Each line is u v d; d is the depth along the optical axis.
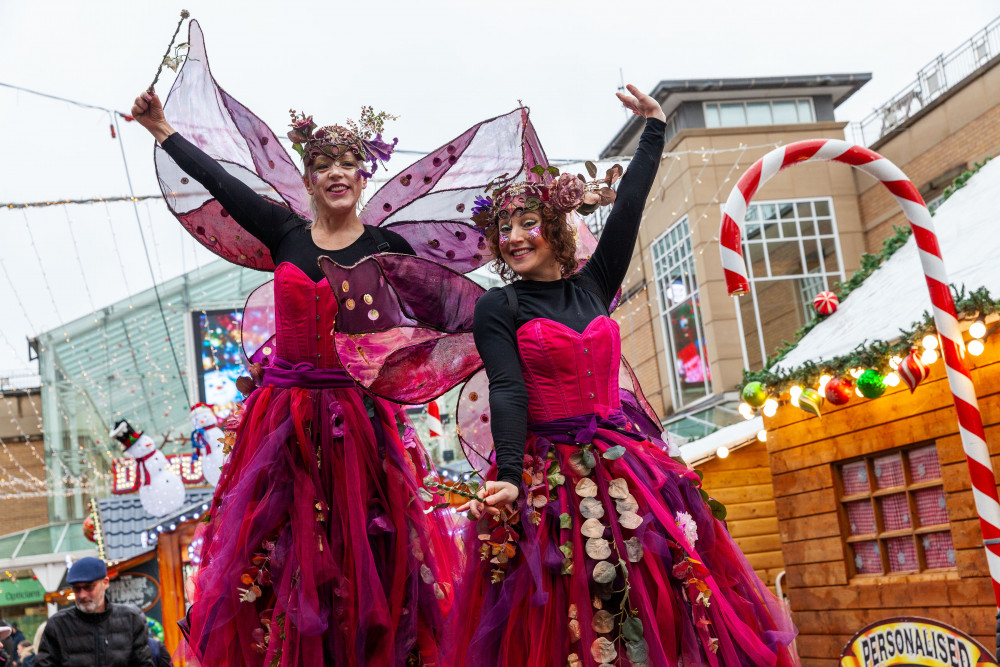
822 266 15.21
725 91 15.88
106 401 19.06
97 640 5.04
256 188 3.22
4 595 17.11
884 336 6.05
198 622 2.62
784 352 7.99
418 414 10.97
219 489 2.87
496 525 2.41
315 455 2.74
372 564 2.63
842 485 6.93
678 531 2.33
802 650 7.22
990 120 13.59
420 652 2.73
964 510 5.69
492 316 2.58
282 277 2.89
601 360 2.58
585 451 2.41
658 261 16.17
